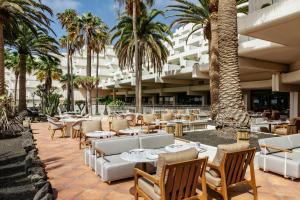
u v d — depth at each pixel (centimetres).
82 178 541
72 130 1097
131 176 528
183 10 1538
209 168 419
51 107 2166
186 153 343
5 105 1199
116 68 6097
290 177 522
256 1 959
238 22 850
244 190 468
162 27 2153
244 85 2339
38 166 566
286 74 1653
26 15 1503
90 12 2748
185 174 339
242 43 1364
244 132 680
